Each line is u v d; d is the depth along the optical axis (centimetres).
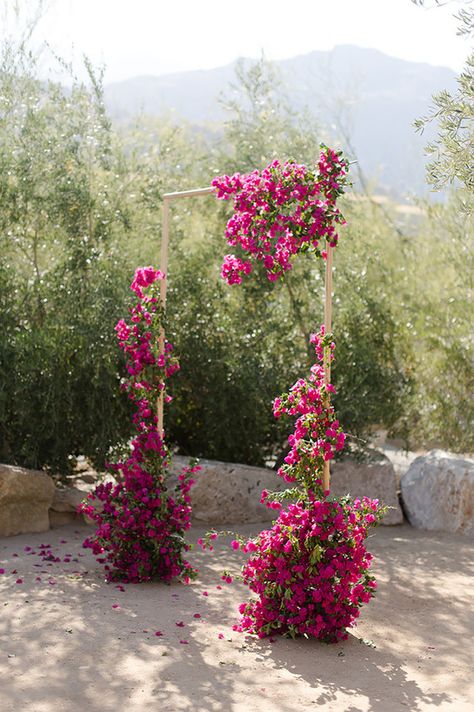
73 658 425
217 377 812
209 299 821
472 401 888
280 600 474
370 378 817
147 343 584
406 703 389
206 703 380
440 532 753
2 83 786
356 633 486
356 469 791
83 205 775
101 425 763
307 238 485
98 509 721
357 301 840
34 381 743
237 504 751
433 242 1002
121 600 524
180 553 575
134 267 783
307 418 478
